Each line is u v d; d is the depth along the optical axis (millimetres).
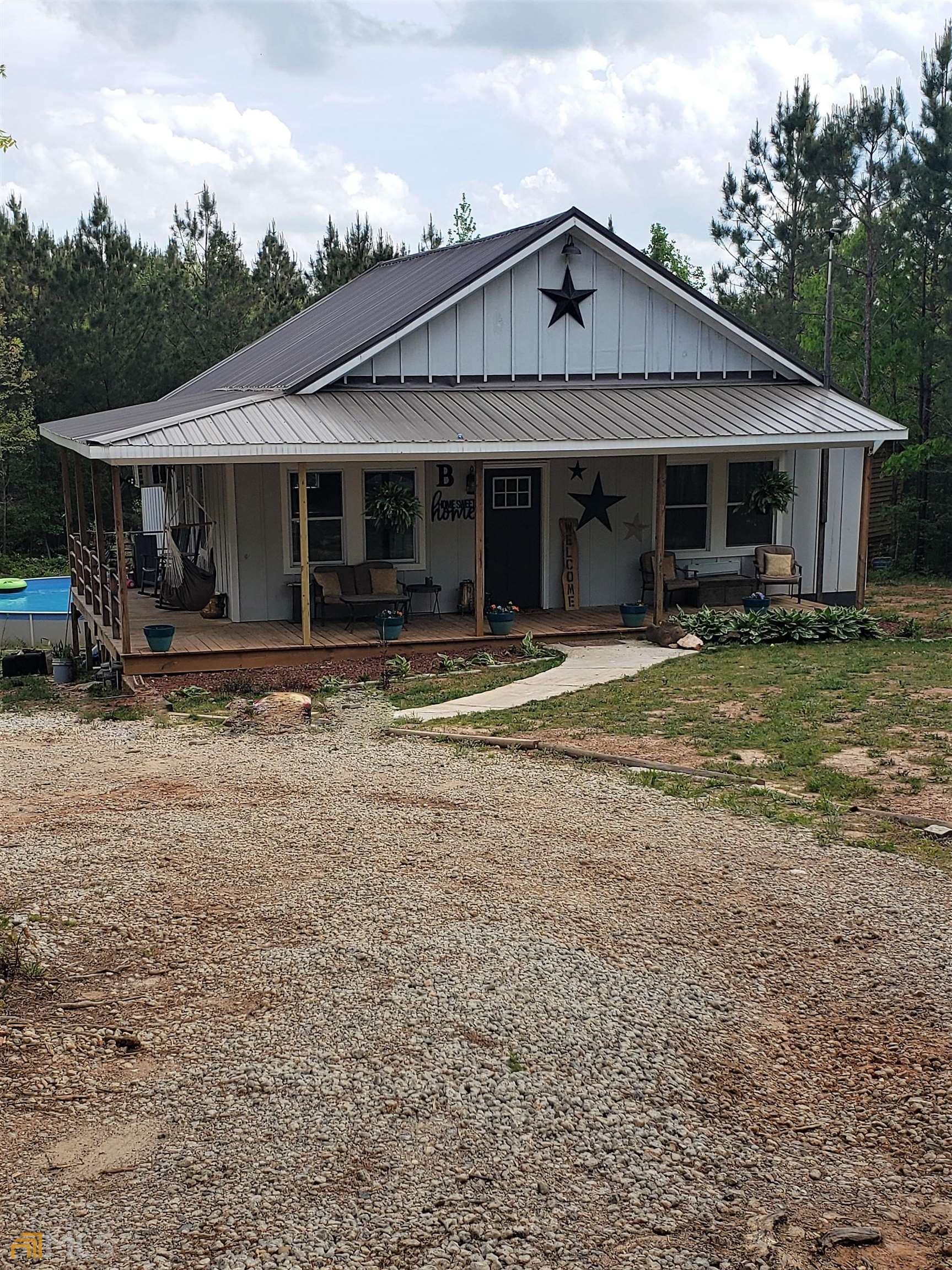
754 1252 4543
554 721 12930
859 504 21016
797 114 32375
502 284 18734
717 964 6938
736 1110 5500
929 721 12180
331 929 7395
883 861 8445
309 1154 5082
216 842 9164
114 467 15516
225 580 18578
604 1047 5984
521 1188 4883
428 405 17750
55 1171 4977
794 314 32281
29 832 9477
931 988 6613
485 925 7441
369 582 18156
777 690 14055
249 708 13969
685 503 20094
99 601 19203
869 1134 5324
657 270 19281
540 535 19578
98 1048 5988
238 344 36469
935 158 26453
